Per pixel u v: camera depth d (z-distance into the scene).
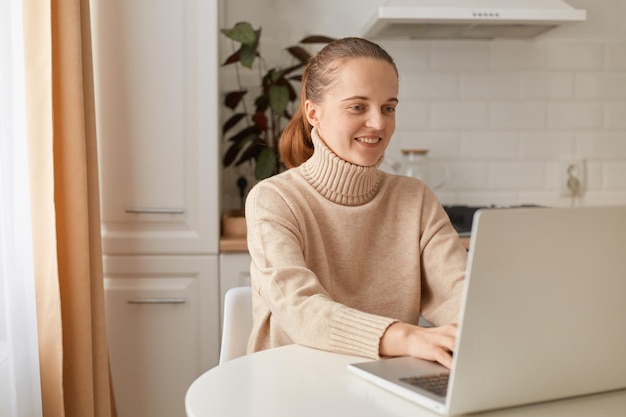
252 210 1.44
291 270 1.27
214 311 2.50
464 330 0.83
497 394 0.88
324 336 1.16
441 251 1.50
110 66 2.45
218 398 0.95
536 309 0.86
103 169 2.47
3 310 1.67
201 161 2.48
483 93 3.03
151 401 2.50
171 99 2.46
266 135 2.77
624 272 0.90
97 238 2.18
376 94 1.37
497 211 0.82
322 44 2.98
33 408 1.78
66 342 2.07
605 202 3.09
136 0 2.45
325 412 0.90
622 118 3.08
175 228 2.50
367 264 1.52
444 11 2.59
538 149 3.06
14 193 1.73
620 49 3.07
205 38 2.46
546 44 3.04
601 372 0.95
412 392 0.93
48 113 1.92
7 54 1.70
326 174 1.47
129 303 2.48
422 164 2.88
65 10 2.05
